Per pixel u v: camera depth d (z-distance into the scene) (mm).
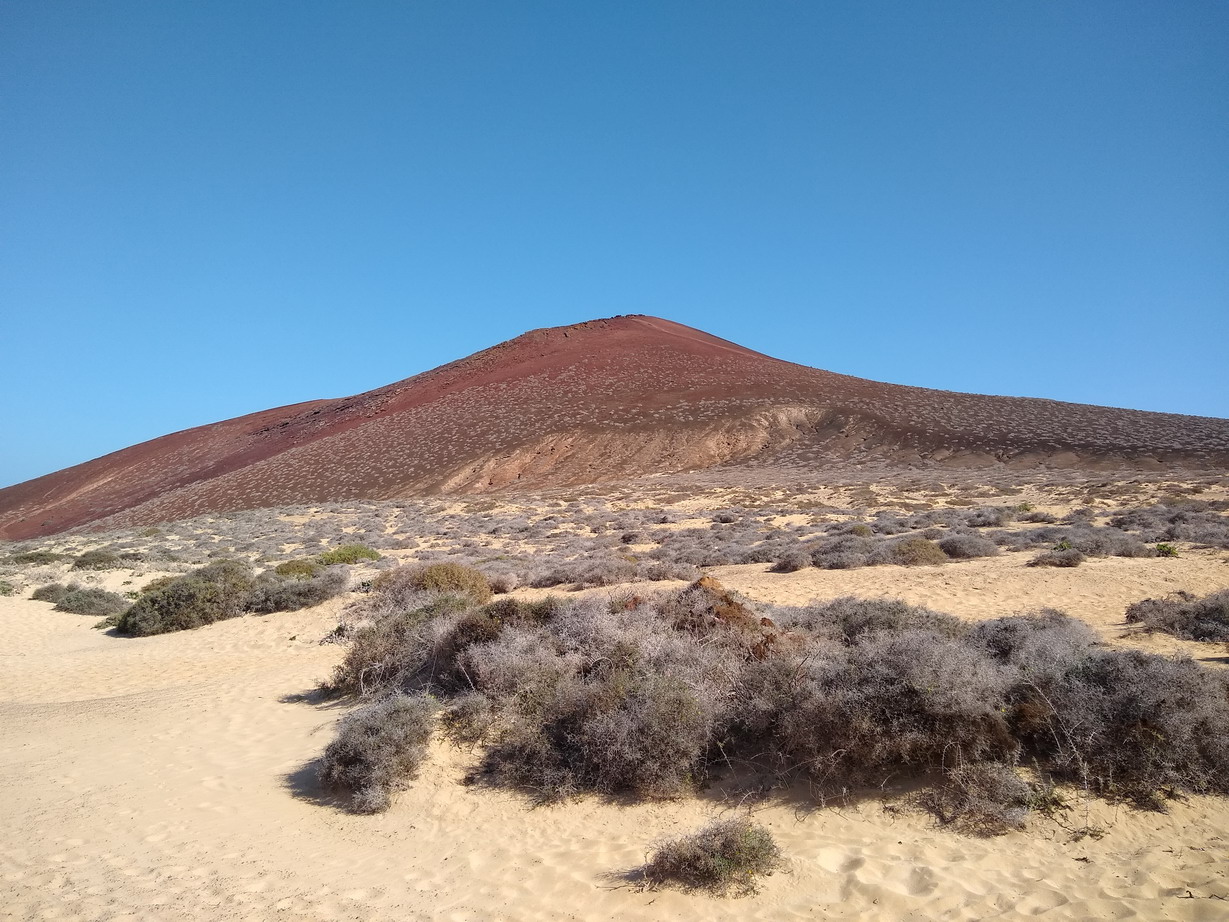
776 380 91438
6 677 14398
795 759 5965
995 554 18812
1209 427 62906
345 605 18047
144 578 28078
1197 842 4664
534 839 5699
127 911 4895
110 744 9078
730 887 4699
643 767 6047
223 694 11320
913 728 5547
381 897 4992
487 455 73938
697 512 39188
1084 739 5414
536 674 7707
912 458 62688
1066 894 4281
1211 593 12070
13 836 6250
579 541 29828
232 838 6129
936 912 4234
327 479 76375
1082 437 61594
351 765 6938
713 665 7156
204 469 103500
